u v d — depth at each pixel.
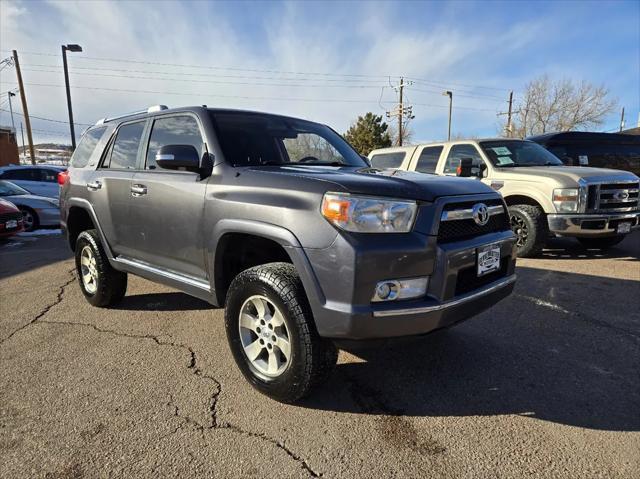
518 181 6.56
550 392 2.77
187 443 2.29
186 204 3.08
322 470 2.09
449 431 2.38
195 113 3.34
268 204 2.53
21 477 2.05
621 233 6.29
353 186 2.34
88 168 4.39
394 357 3.26
